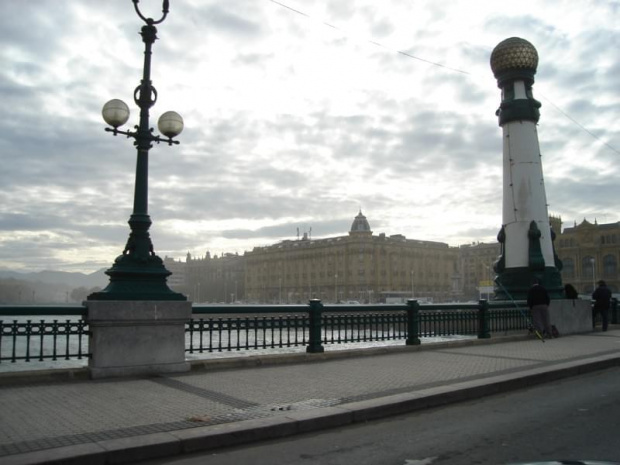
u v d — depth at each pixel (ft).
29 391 26.86
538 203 75.00
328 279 551.59
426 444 20.10
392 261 536.01
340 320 43.60
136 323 31.53
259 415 22.20
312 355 39.24
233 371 33.96
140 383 29.25
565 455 18.51
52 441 18.24
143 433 19.33
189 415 22.06
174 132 34.83
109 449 17.38
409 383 29.81
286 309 39.91
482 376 32.32
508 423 23.31
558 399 28.73
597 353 44.86
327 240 559.79
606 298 72.64
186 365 33.24
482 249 587.27
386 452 19.08
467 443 20.17
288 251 604.49
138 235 33.32
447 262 587.68
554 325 62.03
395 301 471.62
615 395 29.91
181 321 33.22
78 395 25.93
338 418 22.70
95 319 30.12
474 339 53.31
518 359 40.55
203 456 18.58
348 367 36.04
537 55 77.10
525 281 72.64
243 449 19.47
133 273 32.37
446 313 53.01
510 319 61.31
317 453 18.98
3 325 28.55
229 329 37.65
